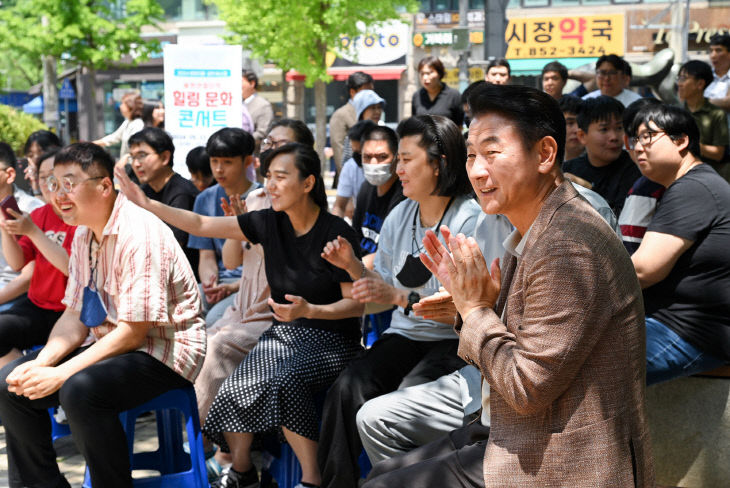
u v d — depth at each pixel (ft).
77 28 59.98
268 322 13.84
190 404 11.87
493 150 7.16
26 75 100.73
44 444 12.05
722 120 20.25
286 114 77.92
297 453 11.65
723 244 10.69
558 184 7.31
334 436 11.02
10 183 16.65
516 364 6.81
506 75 26.30
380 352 11.64
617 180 14.52
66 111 70.33
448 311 9.06
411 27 74.38
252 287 14.28
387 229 12.50
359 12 54.29
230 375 12.06
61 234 15.80
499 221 10.75
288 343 12.27
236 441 12.65
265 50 56.49
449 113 28.45
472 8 72.64
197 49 26.23
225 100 26.40
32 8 60.80
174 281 11.62
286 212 12.80
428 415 10.42
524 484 6.93
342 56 73.82
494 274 7.60
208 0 56.80
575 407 6.81
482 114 7.23
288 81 77.15
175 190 17.08
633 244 12.12
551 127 7.14
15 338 14.48
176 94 26.37
